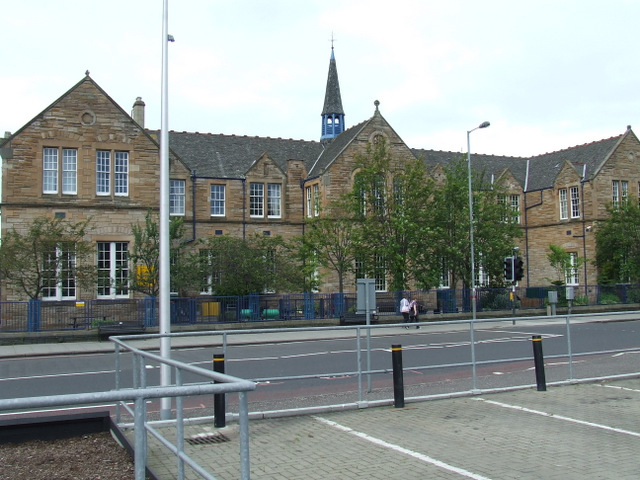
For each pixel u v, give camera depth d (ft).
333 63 172.35
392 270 114.62
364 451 27.09
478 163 166.40
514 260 94.58
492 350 64.18
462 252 118.62
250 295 100.48
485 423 32.30
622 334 83.41
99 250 105.70
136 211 107.86
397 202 116.37
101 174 107.04
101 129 106.73
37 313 87.04
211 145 135.33
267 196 130.00
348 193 114.83
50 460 24.45
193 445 28.27
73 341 86.33
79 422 28.50
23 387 48.08
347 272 120.47
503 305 123.54
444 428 31.24
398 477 23.41
